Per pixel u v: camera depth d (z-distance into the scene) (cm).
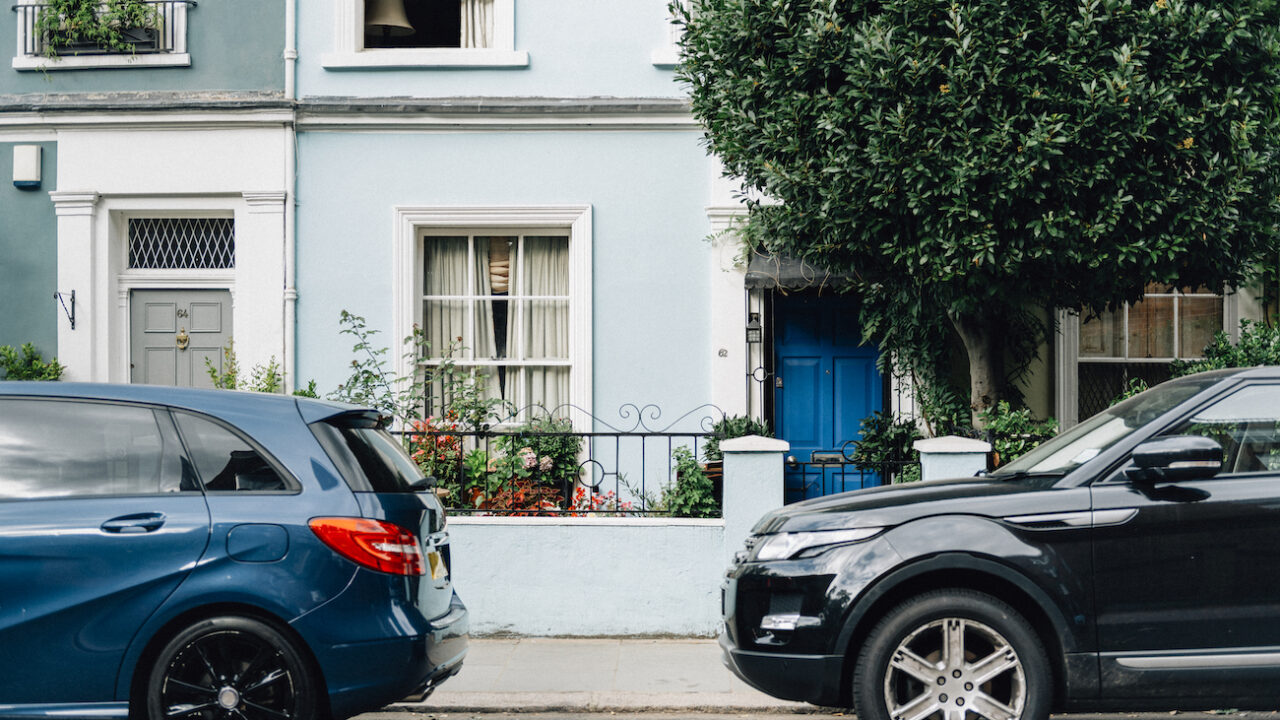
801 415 962
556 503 828
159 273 983
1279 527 440
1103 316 966
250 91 970
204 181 966
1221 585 439
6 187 973
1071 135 641
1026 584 443
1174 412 470
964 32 653
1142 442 464
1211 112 669
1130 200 654
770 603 467
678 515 776
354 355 965
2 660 429
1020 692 441
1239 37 670
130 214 984
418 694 466
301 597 437
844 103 677
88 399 468
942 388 901
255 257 964
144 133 970
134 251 988
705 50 754
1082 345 965
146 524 439
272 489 453
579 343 956
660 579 728
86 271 969
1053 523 448
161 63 970
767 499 725
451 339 982
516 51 961
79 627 431
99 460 457
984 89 650
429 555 483
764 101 730
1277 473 451
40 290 974
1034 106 654
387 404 871
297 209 966
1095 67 660
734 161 762
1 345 970
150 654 438
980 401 830
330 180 965
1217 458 434
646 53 959
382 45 990
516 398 977
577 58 962
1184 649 438
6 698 429
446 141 962
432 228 977
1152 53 669
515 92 964
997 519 453
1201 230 669
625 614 728
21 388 470
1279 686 434
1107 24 660
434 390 972
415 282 973
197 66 973
